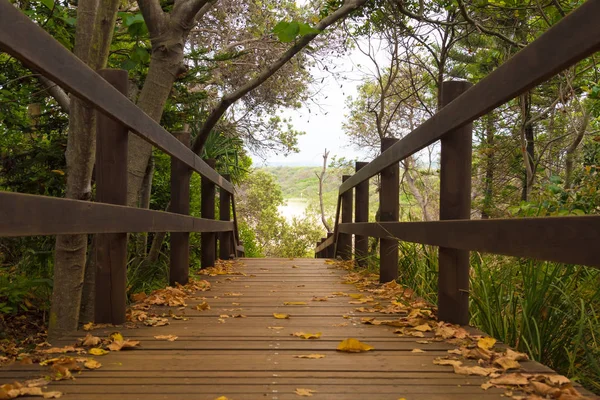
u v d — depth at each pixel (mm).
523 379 2289
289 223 26750
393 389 2258
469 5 8453
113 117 2982
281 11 12250
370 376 2453
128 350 2926
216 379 2391
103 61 4629
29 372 2422
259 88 13750
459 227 3055
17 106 6363
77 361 2639
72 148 4277
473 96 2850
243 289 5504
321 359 2752
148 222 3627
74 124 4250
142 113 3506
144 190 8375
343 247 9000
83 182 4277
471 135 3463
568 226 1930
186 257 5516
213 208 7672
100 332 3299
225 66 11891
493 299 3611
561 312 3062
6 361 3869
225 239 9281
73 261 4121
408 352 2904
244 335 3309
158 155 8492
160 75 6184
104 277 3520
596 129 8812
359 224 6402
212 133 12008
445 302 3500
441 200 3496
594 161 7703
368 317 3928
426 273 4914
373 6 9742
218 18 11984
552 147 11141
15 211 1851
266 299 4820
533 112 11203
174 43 6203
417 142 3908
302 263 8547
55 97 5766
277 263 8547
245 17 12172
